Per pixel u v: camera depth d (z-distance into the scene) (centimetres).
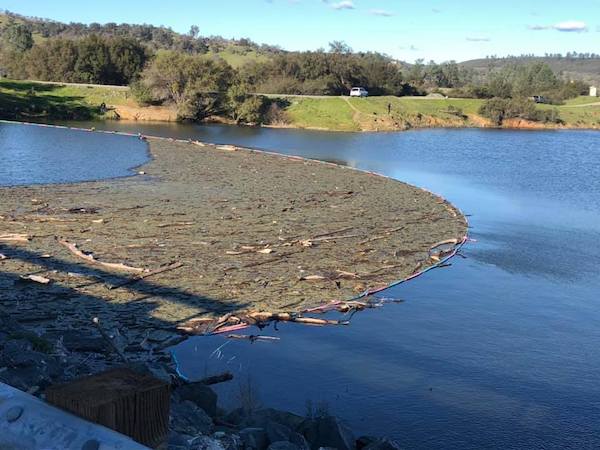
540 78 16575
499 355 1577
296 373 1420
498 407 1305
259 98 8650
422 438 1173
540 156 6341
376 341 1622
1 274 1909
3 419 393
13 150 4856
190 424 824
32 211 2809
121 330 1552
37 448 372
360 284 2050
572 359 1575
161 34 18875
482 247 2644
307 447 861
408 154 6172
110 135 6197
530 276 2256
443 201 3603
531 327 1781
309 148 6334
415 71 15750
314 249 2431
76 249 2211
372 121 8931
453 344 1630
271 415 984
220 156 5156
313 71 11038
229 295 1875
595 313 1916
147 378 411
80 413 382
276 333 1638
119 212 2869
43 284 1841
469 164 5572
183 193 3459
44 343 1147
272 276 2069
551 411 1301
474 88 12194
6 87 8275
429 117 9944
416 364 1500
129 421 386
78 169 4131
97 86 8900
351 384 1378
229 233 2578
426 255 2450
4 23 18088
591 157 6341
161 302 1780
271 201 3359
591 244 2758
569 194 4112
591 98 13425
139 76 9450
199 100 8481
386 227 2873
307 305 1841
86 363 1205
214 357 1480
